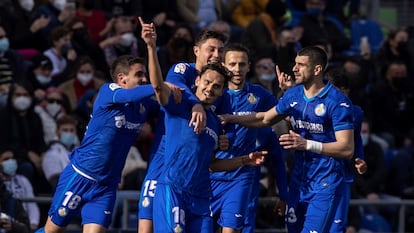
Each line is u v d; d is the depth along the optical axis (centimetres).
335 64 3709
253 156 2283
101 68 3462
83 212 2298
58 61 3381
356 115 2459
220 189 2386
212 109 2348
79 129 3134
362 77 3631
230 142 2375
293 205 2411
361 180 3322
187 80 2275
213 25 3572
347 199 2414
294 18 4047
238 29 3738
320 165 2367
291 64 3316
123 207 2981
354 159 2478
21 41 3472
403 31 3862
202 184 2186
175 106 2162
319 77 2338
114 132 2266
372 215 3303
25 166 3020
